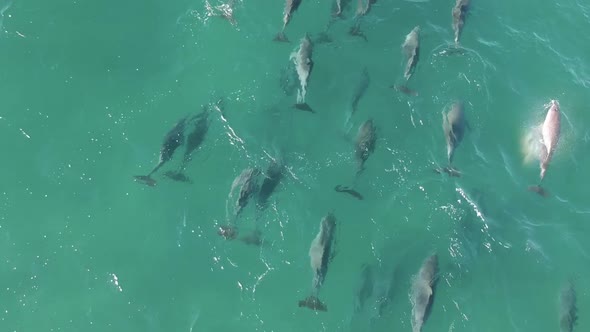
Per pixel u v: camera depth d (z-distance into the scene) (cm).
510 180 3197
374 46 3559
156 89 3275
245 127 3166
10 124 3089
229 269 2806
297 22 3597
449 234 2969
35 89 3203
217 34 3491
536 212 3116
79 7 3481
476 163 3231
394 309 2719
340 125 3231
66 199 2936
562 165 3294
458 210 3038
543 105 3488
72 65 3297
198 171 3022
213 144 3086
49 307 2681
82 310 2683
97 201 2944
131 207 2939
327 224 2839
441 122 3316
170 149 2959
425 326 2741
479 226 3009
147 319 2686
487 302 2819
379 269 2839
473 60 3572
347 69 3447
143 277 2778
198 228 2894
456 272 2870
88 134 3105
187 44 3453
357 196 3022
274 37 3516
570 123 3447
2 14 3394
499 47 3688
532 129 3372
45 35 3369
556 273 2933
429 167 3156
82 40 3381
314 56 3475
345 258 2870
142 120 3175
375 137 3116
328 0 3684
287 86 3322
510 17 3869
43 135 3084
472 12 3841
